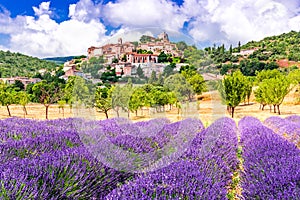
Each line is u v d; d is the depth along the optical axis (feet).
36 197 8.96
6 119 29.37
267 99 79.00
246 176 14.28
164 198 9.25
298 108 93.71
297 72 99.19
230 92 60.54
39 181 10.00
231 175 15.30
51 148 14.74
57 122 26.37
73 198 10.21
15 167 10.77
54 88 69.77
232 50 344.49
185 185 10.51
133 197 9.18
